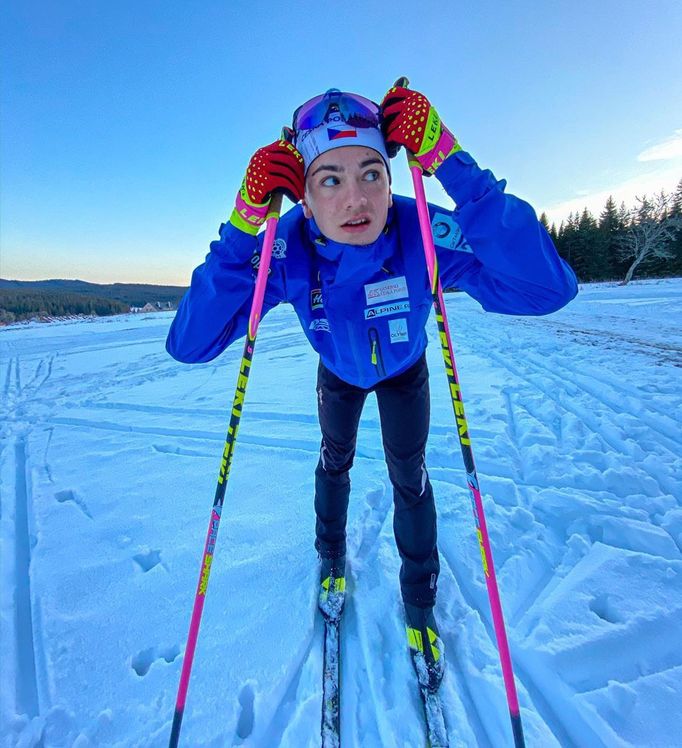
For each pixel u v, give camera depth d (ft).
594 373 14.61
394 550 6.23
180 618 5.41
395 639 4.96
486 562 3.97
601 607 5.31
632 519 6.71
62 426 13.16
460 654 4.75
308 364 19.90
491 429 10.44
